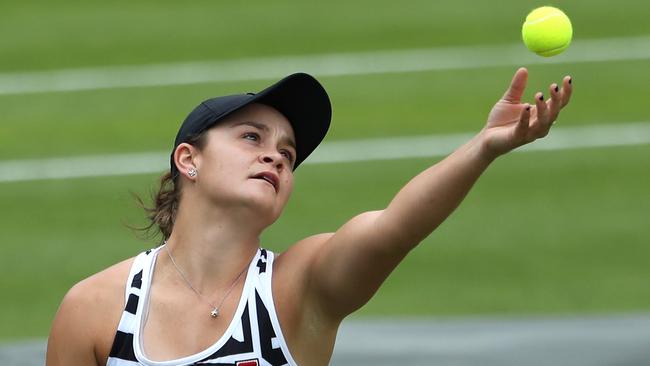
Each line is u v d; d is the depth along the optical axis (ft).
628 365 88.63
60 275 133.28
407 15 229.25
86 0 244.01
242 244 52.06
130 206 150.61
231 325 50.80
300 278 51.49
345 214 147.54
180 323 51.42
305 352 52.16
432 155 167.43
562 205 148.97
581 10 228.84
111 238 142.82
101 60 213.87
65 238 143.23
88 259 137.18
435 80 198.08
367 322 98.99
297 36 221.66
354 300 50.85
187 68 208.85
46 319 122.31
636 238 139.13
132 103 193.06
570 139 170.50
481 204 149.38
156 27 228.02
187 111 189.06
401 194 48.47
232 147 51.85
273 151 52.29
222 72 206.49
